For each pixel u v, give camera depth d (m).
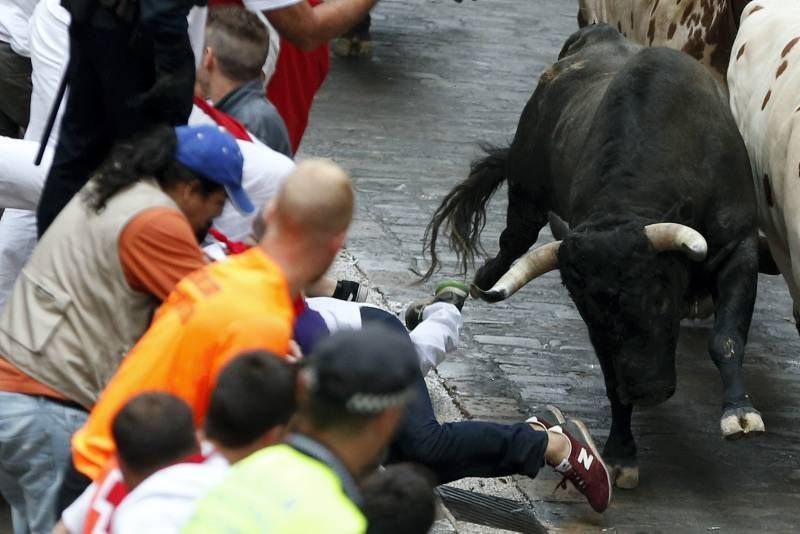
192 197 15.02
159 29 15.82
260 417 11.86
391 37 49.78
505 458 18.75
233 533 9.71
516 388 26.77
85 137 17.03
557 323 30.02
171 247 14.52
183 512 10.98
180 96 16.17
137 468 12.05
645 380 21.47
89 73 16.78
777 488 23.84
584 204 23.56
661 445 25.08
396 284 30.69
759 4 28.45
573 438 20.45
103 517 12.48
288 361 12.39
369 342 10.13
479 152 39.59
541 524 21.47
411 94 44.12
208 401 12.23
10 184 19.22
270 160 17.61
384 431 10.22
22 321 15.05
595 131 24.16
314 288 20.81
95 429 13.73
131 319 14.78
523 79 46.53
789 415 26.66
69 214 15.13
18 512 16.23
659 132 23.52
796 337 30.45
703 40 32.38
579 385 27.19
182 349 13.33
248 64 19.45
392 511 9.98
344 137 39.78
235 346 13.20
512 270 22.31
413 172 37.62
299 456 10.09
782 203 24.94
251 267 13.53
